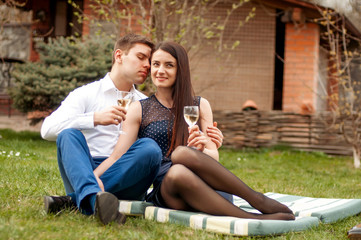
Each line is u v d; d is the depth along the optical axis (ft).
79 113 10.18
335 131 30.91
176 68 10.12
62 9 40.47
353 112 26.73
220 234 8.50
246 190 9.07
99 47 30.60
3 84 41.75
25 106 30.19
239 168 22.90
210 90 35.32
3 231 7.23
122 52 10.51
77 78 29.60
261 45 34.81
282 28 41.52
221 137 10.11
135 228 8.45
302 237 8.82
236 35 34.96
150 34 27.30
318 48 33.81
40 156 20.57
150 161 9.10
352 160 28.91
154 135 10.03
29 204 10.15
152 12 27.76
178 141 9.97
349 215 11.34
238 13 34.81
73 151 8.84
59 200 9.19
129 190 9.59
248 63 35.01
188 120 9.40
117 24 27.30
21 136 31.68
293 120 31.58
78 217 8.74
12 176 13.97
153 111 10.19
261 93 34.94
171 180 8.93
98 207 8.20
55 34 40.42
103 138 10.30
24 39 44.32
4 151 20.56
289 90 33.53
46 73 29.35
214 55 35.06
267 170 22.34
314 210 10.73
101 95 10.52
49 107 30.14
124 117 9.54
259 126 32.04
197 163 8.95
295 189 16.55
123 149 9.75
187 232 8.47
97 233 7.75
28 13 43.06
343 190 16.80
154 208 9.28
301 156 29.22
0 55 34.30
